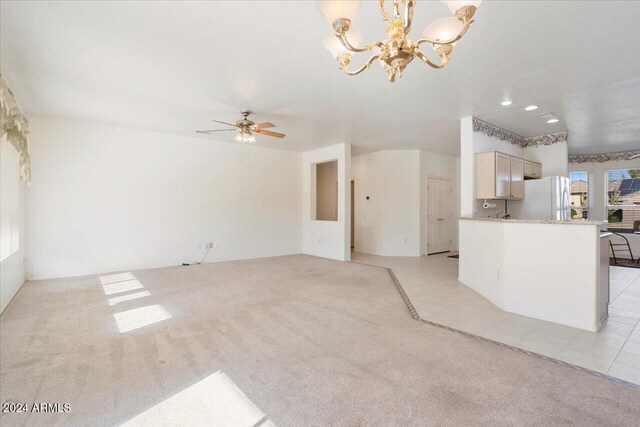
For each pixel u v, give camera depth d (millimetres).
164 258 5809
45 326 2891
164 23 2369
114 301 3664
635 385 1924
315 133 5773
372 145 6891
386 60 1820
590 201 7605
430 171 7617
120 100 4027
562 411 1683
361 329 2836
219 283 4566
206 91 3727
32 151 4602
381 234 7449
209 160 6328
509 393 1850
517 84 3465
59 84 3512
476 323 2977
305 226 7734
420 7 2189
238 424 1595
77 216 4957
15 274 3963
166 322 3006
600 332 2740
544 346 2471
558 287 2965
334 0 1488
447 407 1725
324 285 4477
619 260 6523
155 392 1866
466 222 4445
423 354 2348
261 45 2695
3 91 2930
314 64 3041
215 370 2119
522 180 5121
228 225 6598
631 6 2127
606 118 4652
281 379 2010
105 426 1577
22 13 2225
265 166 7168
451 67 3066
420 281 4727
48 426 1568
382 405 1743
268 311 3332
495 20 2305
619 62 2951
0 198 3221
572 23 2338
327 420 1622
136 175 5488
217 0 2102
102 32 2484
